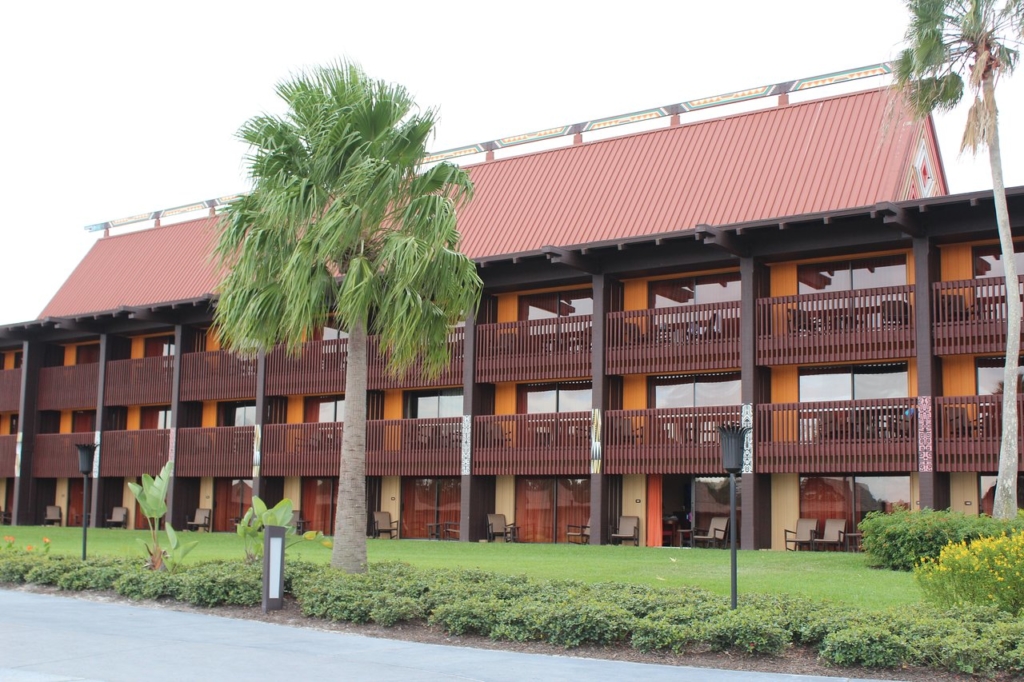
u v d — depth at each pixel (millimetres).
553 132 33156
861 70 28359
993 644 9625
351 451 15789
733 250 24578
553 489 29250
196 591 14273
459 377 29375
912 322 23172
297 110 15969
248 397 32844
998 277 22219
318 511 32906
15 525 37281
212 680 9320
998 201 20578
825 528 24938
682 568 18609
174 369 34406
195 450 33781
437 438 29344
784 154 27844
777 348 24641
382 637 12125
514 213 31312
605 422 26656
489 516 29250
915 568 12594
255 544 16266
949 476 23859
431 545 26266
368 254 16250
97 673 9609
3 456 38594
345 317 15430
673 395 27422
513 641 11547
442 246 15961
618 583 13883
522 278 28375
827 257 25266
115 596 15516
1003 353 22297
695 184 28562
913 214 22672
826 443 23844
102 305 39688
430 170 16469
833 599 13641
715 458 25125
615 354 26719
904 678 9656
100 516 36219
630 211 28906
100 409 36188
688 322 26000
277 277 15766
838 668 10055
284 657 10570
